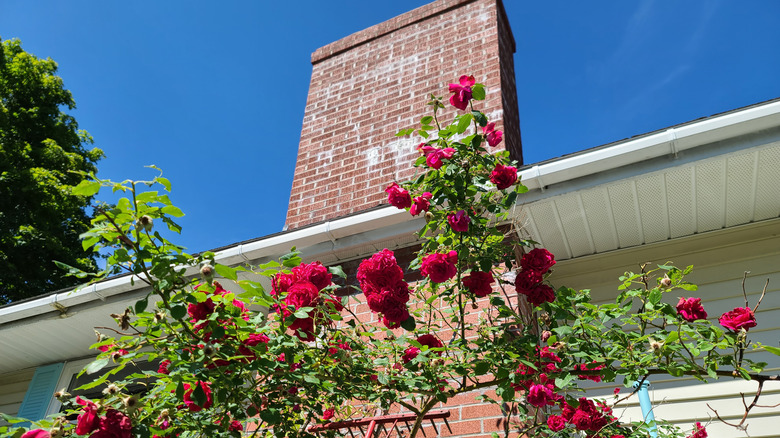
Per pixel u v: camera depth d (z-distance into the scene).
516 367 2.19
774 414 3.16
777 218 3.53
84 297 4.33
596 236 3.71
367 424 3.02
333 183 5.51
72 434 1.52
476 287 2.32
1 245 11.41
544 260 2.29
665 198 3.31
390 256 2.13
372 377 2.27
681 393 3.40
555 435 2.62
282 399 2.11
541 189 3.29
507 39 6.30
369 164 5.44
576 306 2.26
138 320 1.76
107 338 1.78
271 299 1.84
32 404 5.38
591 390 3.59
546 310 2.28
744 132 2.90
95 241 1.62
